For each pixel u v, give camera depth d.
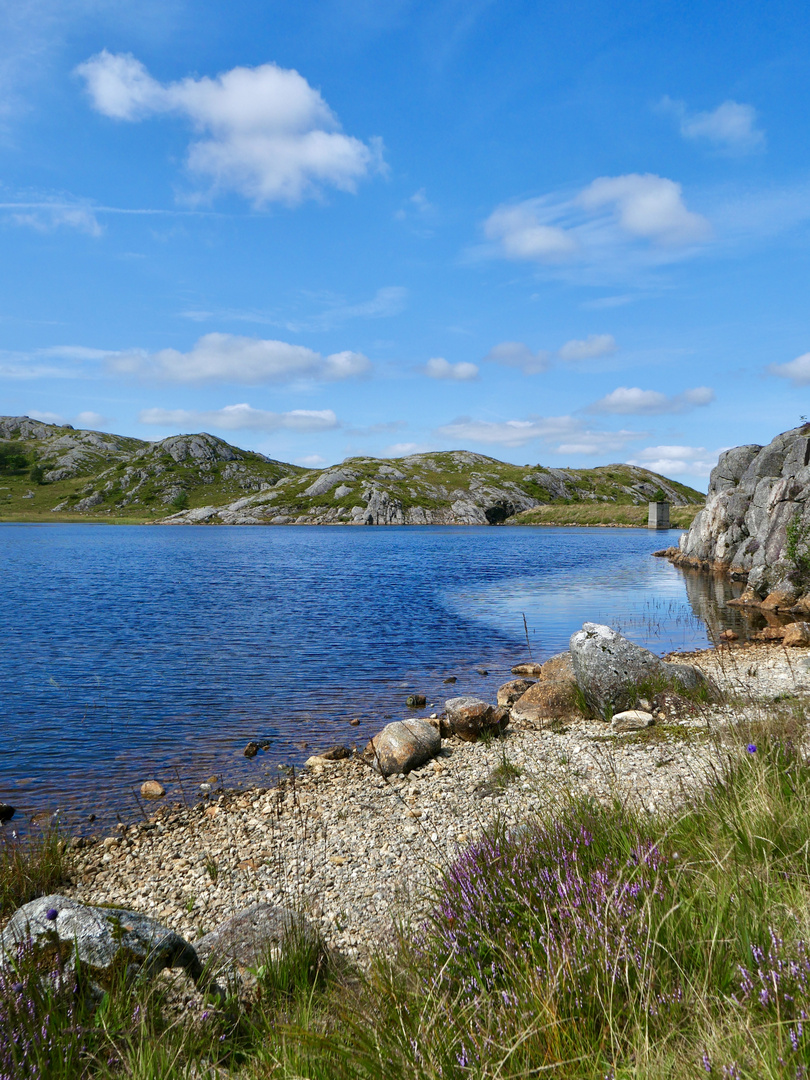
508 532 145.75
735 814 5.29
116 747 13.88
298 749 13.71
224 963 5.20
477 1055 3.00
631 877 4.21
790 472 52.84
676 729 12.02
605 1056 2.92
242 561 69.12
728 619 31.06
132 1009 4.02
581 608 34.88
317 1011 4.38
